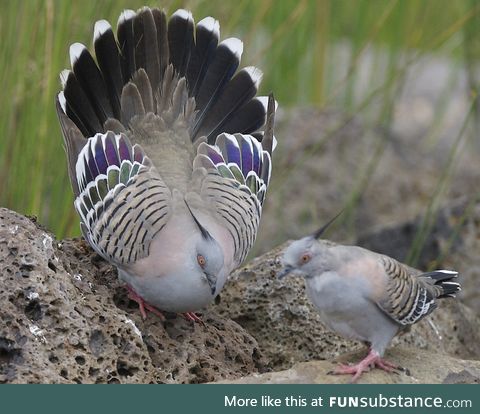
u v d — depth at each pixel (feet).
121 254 31.91
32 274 30.40
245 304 36.01
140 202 32.27
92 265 34.14
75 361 29.60
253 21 53.31
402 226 48.42
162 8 41.16
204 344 32.73
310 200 55.42
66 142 34.78
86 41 41.81
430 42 55.11
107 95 36.88
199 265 31.63
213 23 38.91
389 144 59.72
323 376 30.07
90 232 32.81
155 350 31.81
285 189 55.62
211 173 34.27
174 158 35.45
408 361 31.37
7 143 41.11
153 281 31.91
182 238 31.94
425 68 72.95
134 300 33.22
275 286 35.88
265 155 36.19
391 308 29.68
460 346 38.45
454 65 68.39
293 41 61.36
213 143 37.78
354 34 64.64
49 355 29.48
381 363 30.53
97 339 30.32
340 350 35.09
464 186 59.11
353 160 57.77
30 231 31.48
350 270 29.37
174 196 32.99
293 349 35.45
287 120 59.00
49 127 41.47
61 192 41.88
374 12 64.08
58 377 29.09
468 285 45.21
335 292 29.37
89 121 36.37
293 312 35.55
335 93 56.95
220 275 31.91
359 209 55.72
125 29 37.68
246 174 34.96
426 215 46.14
